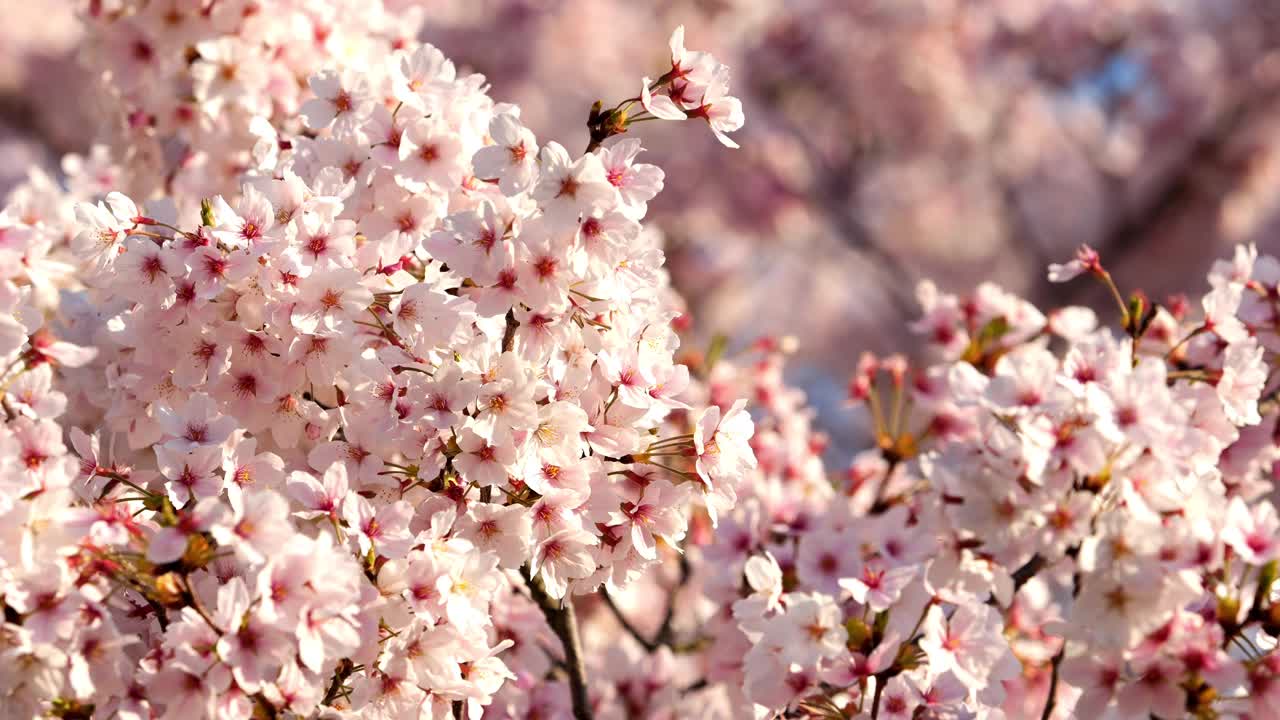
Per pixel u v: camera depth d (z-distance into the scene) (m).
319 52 3.54
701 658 3.78
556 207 2.35
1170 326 3.28
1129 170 10.79
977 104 10.23
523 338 2.46
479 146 2.68
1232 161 9.91
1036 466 2.46
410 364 2.44
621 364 2.51
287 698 2.19
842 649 2.55
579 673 3.11
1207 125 10.24
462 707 2.62
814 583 3.01
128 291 2.55
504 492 2.53
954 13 9.90
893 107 10.07
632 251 2.53
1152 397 2.48
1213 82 10.30
